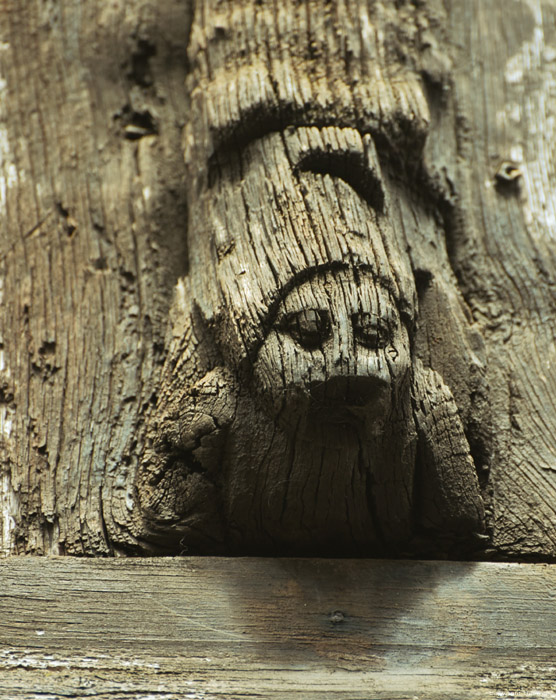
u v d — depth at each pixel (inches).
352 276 75.7
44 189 82.9
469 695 74.4
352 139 78.0
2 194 83.0
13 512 77.7
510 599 76.0
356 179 78.2
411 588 76.1
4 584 75.5
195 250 79.5
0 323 80.7
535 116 85.0
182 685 74.2
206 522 76.5
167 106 84.4
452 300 79.5
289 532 76.5
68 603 75.4
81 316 80.4
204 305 77.6
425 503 76.6
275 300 75.5
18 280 81.4
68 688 73.9
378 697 74.2
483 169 83.5
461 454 76.6
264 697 74.1
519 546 77.1
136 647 74.9
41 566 75.9
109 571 75.9
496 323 80.7
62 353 79.9
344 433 75.2
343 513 76.2
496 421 79.0
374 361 74.7
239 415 75.9
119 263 81.3
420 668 74.9
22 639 74.8
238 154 79.4
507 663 75.1
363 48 80.4
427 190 81.4
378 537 76.9
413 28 84.1
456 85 85.0
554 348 80.4
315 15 80.8
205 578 75.9
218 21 81.7
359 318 75.1
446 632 75.5
